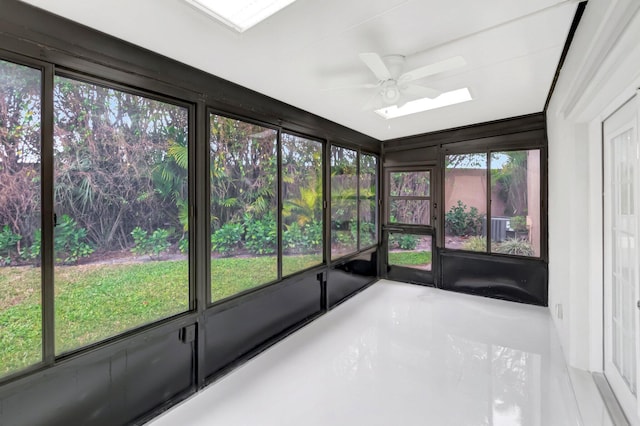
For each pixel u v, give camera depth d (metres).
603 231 2.36
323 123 3.78
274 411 2.09
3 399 1.47
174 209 2.21
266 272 2.98
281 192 3.13
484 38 2.00
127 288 1.95
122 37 1.84
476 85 2.83
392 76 2.24
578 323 2.50
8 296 1.49
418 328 3.38
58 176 1.65
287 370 2.59
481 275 4.39
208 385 2.40
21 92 1.52
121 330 1.92
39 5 1.53
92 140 1.79
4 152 1.48
